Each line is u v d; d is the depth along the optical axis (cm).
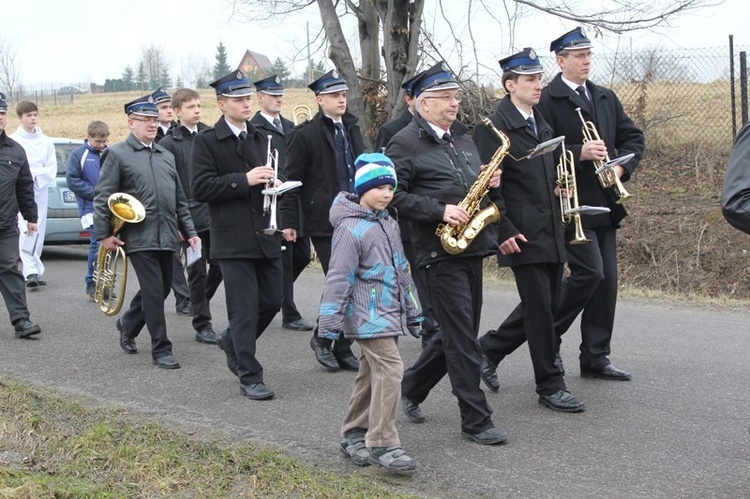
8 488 434
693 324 838
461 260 501
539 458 480
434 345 527
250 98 614
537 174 555
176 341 788
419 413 545
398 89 1397
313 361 711
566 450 492
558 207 564
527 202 554
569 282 613
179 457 478
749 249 1116
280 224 698
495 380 609
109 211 690
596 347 636
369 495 424
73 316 890
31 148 1041
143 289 689
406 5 1377
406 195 497
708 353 717
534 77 557
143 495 436
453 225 486
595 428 530
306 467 468
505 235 543
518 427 533
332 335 448
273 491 434
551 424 538
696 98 1386
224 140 607
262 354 735
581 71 620
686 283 1105
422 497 427
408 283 465
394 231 466
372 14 1497
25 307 796
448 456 485
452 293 499
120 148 690
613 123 628
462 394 504
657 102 1407
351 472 462
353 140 706
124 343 738
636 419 546
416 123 514
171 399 600
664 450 491
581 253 605
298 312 851
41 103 4697
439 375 536
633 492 432
